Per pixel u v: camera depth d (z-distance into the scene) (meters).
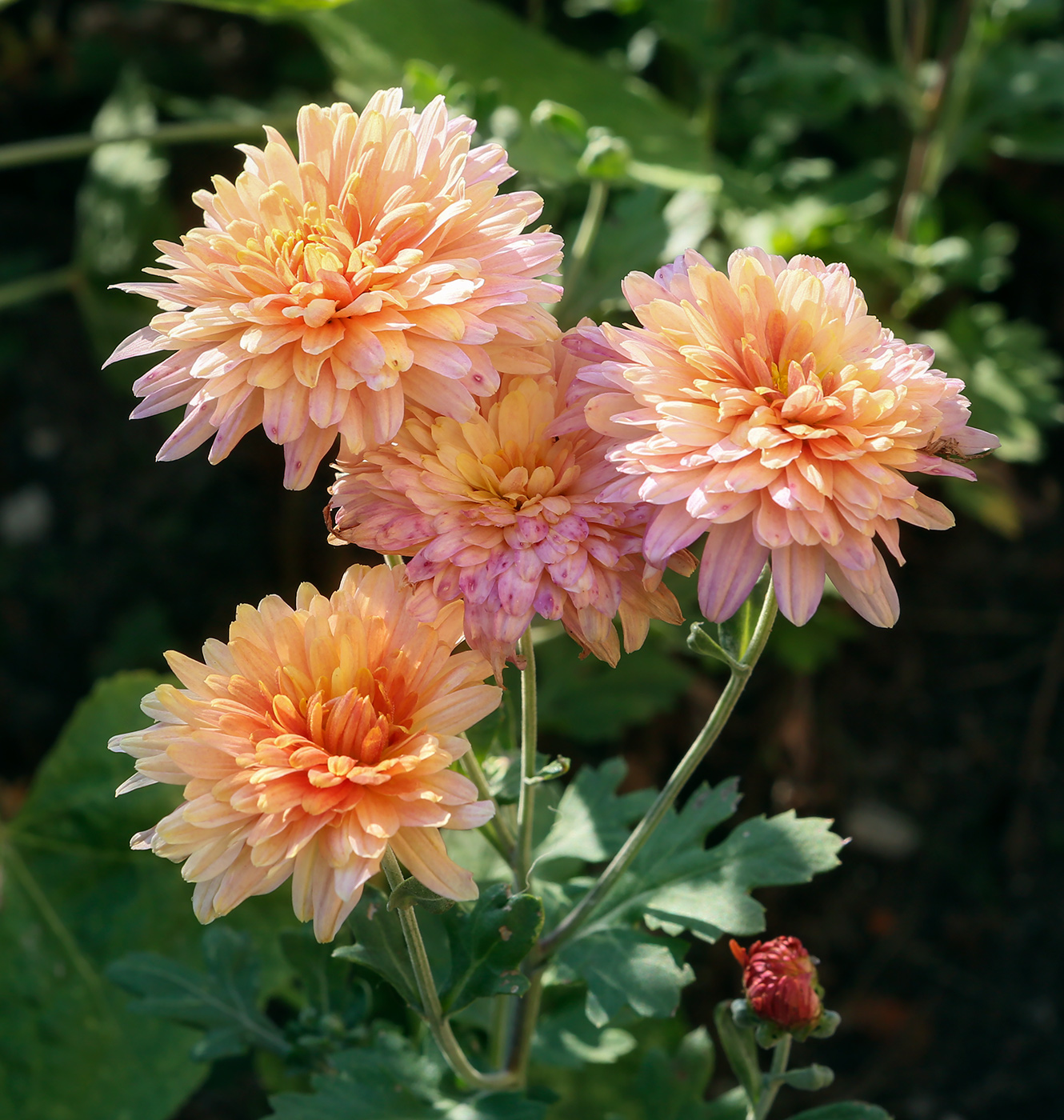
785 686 0.76
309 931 0.41
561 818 0.40
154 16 0.92
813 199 0.67
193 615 0.87
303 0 0.48
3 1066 0.55
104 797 0.58
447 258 0.30
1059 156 0.68
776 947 0.35
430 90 0.51
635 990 0.35
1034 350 0.67
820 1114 0.36
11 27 0.95
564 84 0.66
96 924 0.57
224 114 0.76
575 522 0.30
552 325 0.30
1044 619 0.85
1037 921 0.76
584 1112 0.52
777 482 0.29
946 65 0.66
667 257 0.50
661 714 0.75
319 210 0.31
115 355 0.30
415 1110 0.36
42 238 0.99
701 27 0.68
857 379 0.30
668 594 0.30
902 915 0.76
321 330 0.29
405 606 0.30
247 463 0.91
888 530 0.29
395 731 0.29
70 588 0.88
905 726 0.83
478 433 0.31
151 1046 0.56
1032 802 0.80
